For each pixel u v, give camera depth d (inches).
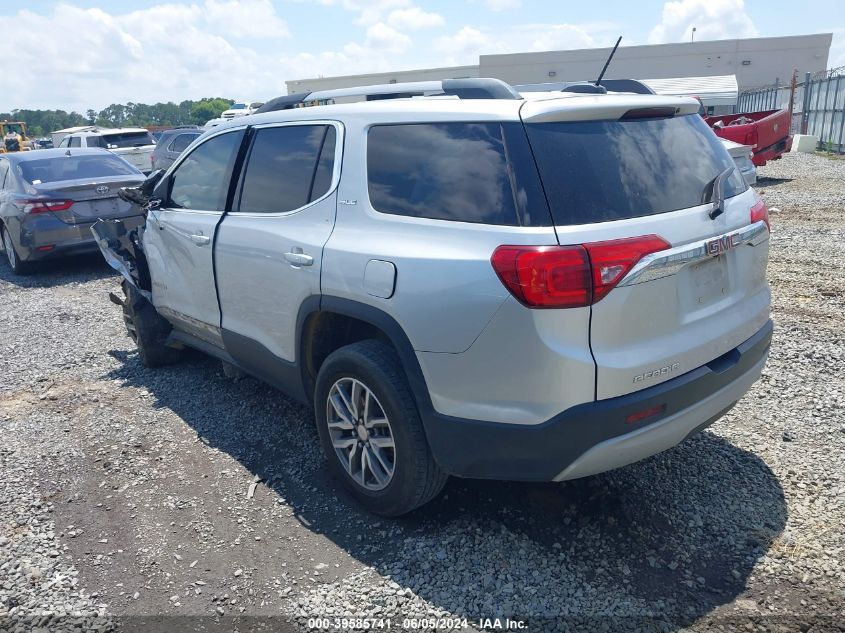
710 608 106.0
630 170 112.0
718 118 661.9
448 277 109.0
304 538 127.7
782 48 2021.4
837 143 949.8
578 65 2074.3
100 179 380.8
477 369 107.9
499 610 107.7
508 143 109.0
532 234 102.5
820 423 160.6
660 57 2060.8
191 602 112.3
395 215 121.6
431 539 125.3
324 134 141.2
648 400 105.9
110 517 137.2
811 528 123.2
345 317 139.3
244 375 209.2
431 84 146.3
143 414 185.0
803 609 104.9
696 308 115.0
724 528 124.4
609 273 101.2
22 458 162.6
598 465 106.9
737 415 167.0
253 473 151.6
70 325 278.2
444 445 115.0
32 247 359.3
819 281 282.8
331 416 136.5
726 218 121.1
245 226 153.6
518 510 132.3
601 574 114.4
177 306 188.5
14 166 389.4
